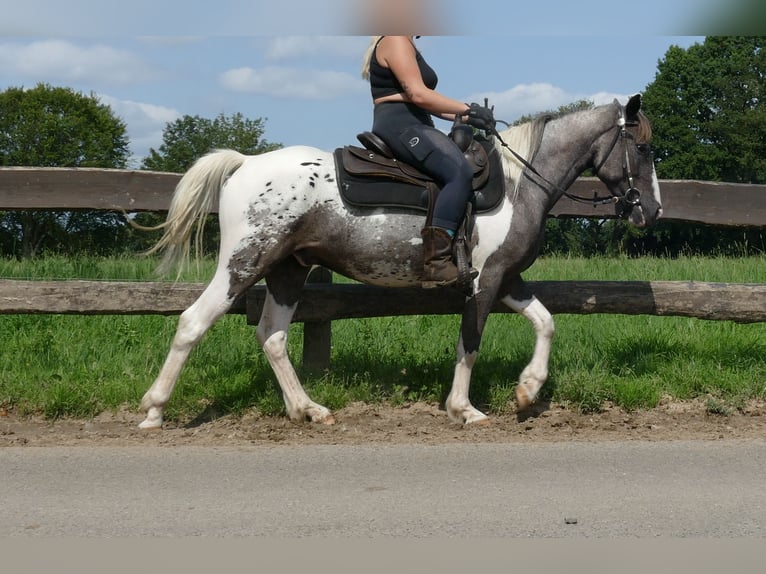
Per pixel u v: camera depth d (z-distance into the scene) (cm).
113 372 667
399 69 541
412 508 395
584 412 603
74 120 5575
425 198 549
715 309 659
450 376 654
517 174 572
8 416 587
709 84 6481
